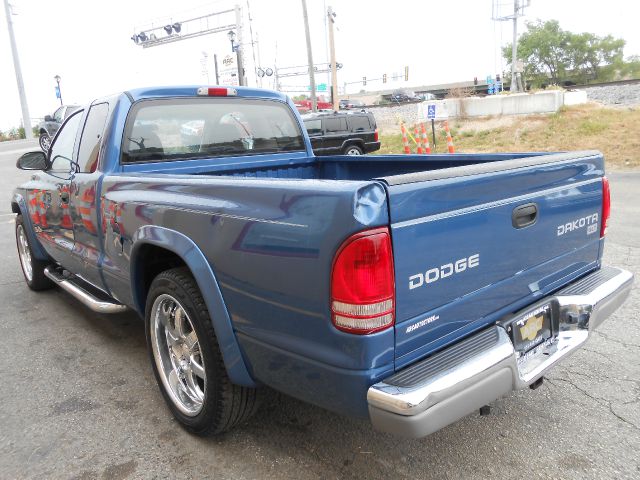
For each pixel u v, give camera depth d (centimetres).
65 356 392
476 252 219
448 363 203
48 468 260
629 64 7300
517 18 3250
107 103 362
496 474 247
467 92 2495
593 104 2119
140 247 298
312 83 2412
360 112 1692
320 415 302
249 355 233
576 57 7369
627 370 339
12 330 446
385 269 184
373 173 420
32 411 314
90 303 385
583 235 289
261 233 213
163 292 282
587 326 270
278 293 210
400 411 182
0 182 1642
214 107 394
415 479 245
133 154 353
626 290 296
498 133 1991
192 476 252
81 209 376
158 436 286
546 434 276
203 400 270
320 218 190
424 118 2372
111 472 256
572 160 272
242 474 252
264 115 427
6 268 662
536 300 262
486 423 288
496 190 224
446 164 362
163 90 367
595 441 269
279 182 211
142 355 392
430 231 198
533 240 250
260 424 294
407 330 197
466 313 221
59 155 439
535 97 2095
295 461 261
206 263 243
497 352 214
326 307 193
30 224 511
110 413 311
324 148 1606
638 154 1488
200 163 382
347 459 261
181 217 259
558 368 346
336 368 195
